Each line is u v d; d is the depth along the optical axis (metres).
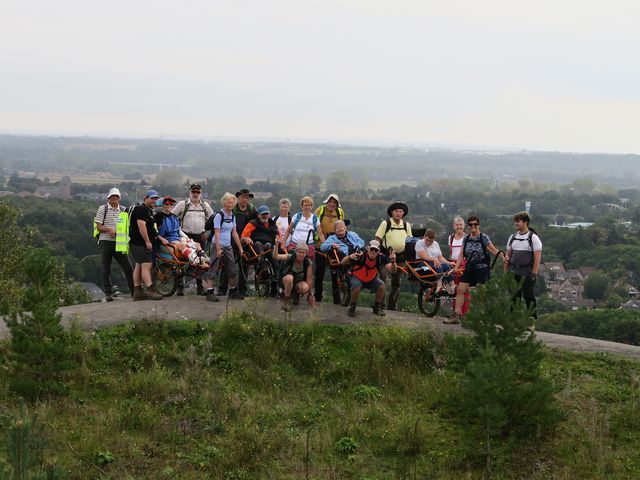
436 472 8.63
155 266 13.52
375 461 8.88
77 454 8.38
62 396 9.69
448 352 10.38
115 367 10.58
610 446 9.09
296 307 12.95
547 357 11.41
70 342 10.68
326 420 9.76
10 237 29.94
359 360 11.18
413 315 13.32
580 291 67.50
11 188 161.62
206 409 9.66
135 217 13.09
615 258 76.38
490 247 12.29
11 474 6.41
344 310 13.07
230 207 13.12
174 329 11.52
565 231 90.44
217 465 8.55
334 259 13.04
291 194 181.50
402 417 9.75
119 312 12.31
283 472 8.54
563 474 8.50
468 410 8.84
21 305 9.98
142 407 9.54
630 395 10.34
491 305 9.12
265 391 10.46
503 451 8.76
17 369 9.81
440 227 106.81
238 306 12.83
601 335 37.59
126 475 8.08
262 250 13.27
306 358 11.17
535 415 8.83
